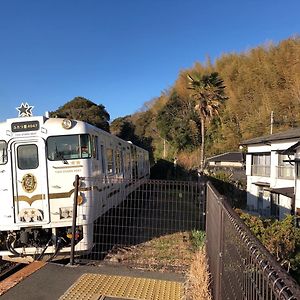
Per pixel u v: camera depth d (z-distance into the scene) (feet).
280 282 5.14
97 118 165.48
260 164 92.12
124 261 25.54
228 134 173.27
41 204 27.32
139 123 240.12
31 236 27.09
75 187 24.36
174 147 184.65
